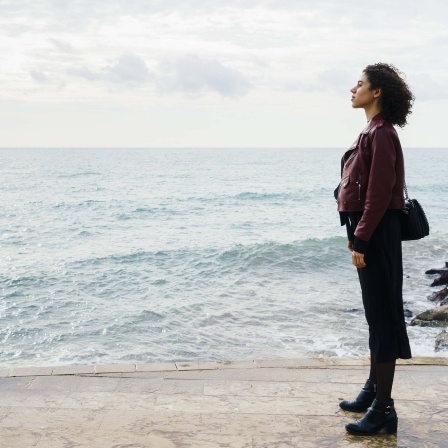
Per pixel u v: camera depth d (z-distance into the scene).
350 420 3.28
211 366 4.17
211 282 15.15
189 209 37.72
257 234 26.02
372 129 2.96
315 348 9.41
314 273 16.05
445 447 2.96
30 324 11.71
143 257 19.33
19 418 3.28
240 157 187.50
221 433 3.10
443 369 4.12
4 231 27.38
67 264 18.41
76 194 48.62
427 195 48.59
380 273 3.00
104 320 11.84
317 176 80.12
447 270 14.62
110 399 3.57
